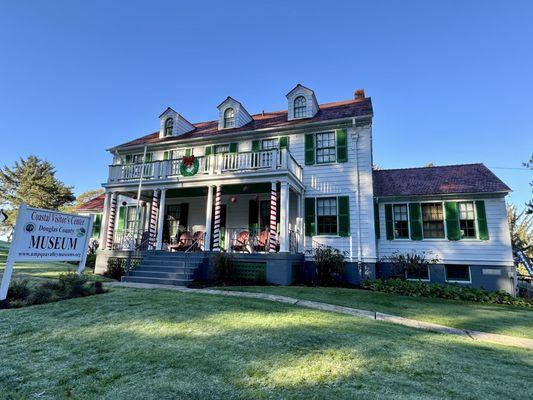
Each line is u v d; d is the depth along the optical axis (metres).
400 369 3.60
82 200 43.03
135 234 15.62
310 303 7.77
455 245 12.41
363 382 3.15
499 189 12.00
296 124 14.23
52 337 4.40
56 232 7.53
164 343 4.18
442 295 10.22
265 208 14.75
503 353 4.77
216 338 4.45
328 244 13.20
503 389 3.20
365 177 13.23
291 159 12.45
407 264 12.24
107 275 12.27
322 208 13.70
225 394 2.78
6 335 4.46
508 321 7.32
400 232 13.29
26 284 7.42
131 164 14.36
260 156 12.34
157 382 3.00
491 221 12.12
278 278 10.84
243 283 10.66
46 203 39.03
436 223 12.90
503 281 11.59
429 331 5.98
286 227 11.24
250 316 5.84
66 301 6.79
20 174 41.84
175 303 6.75
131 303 6.67
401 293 10.48
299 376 3.23
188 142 16.20
